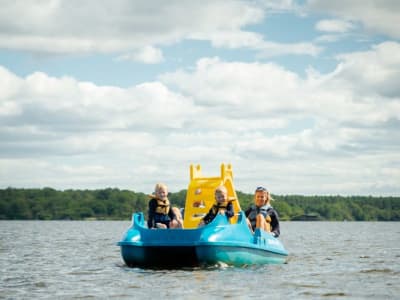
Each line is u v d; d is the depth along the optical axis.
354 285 10.74
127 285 10.51
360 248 22.88
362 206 160.38
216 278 11.19
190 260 13.05
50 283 11.12
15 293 9.95
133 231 12.63
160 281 10.86
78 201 153.62
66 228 64.44
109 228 64.94
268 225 14.21
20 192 156.62
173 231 12.23
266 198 14.48
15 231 49.31
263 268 12.88
